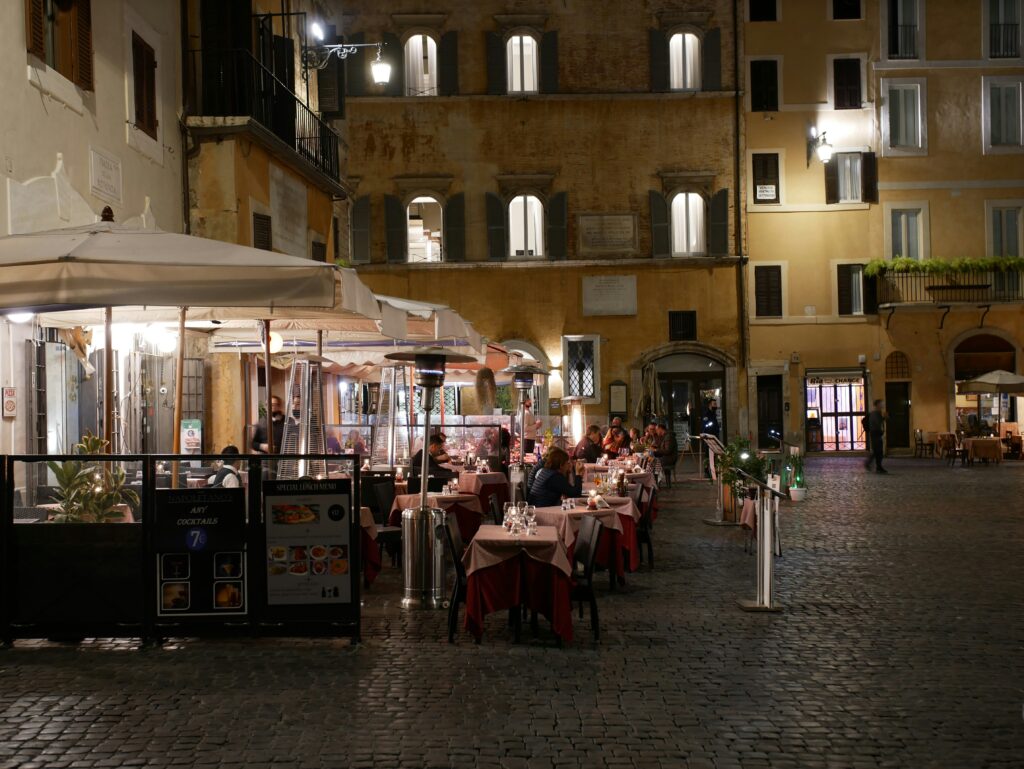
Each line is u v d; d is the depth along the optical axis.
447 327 13.72
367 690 7.36
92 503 8.74
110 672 7.86
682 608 10.46
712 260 37.81
